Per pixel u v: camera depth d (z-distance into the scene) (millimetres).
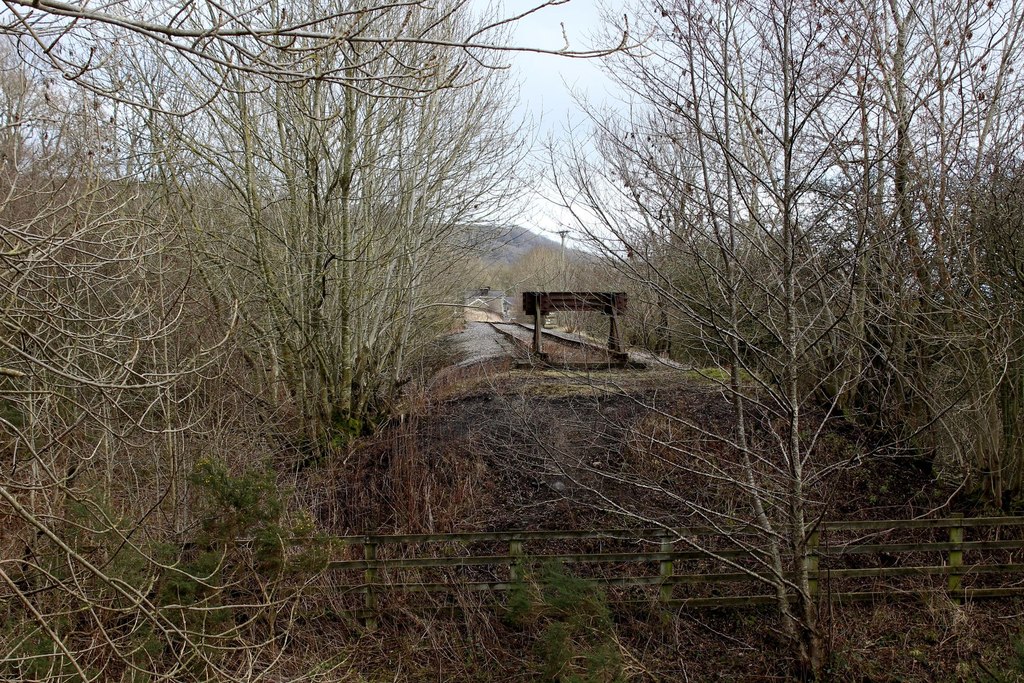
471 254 12781
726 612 6953
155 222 6996
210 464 6062
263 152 10312
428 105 10727
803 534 5824
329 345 10430
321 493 8969
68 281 5996
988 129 7305
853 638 6488
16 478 5352
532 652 6551
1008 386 7828
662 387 10242
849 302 5332
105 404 6023
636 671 6137
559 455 8445
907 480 8531
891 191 7035
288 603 6852
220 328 9000
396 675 6395
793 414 5656
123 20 2979
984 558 7461
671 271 6469
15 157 5676
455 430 9945
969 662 6289
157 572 5801
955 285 7508
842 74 5426
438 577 7574
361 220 10477
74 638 5320
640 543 7793
